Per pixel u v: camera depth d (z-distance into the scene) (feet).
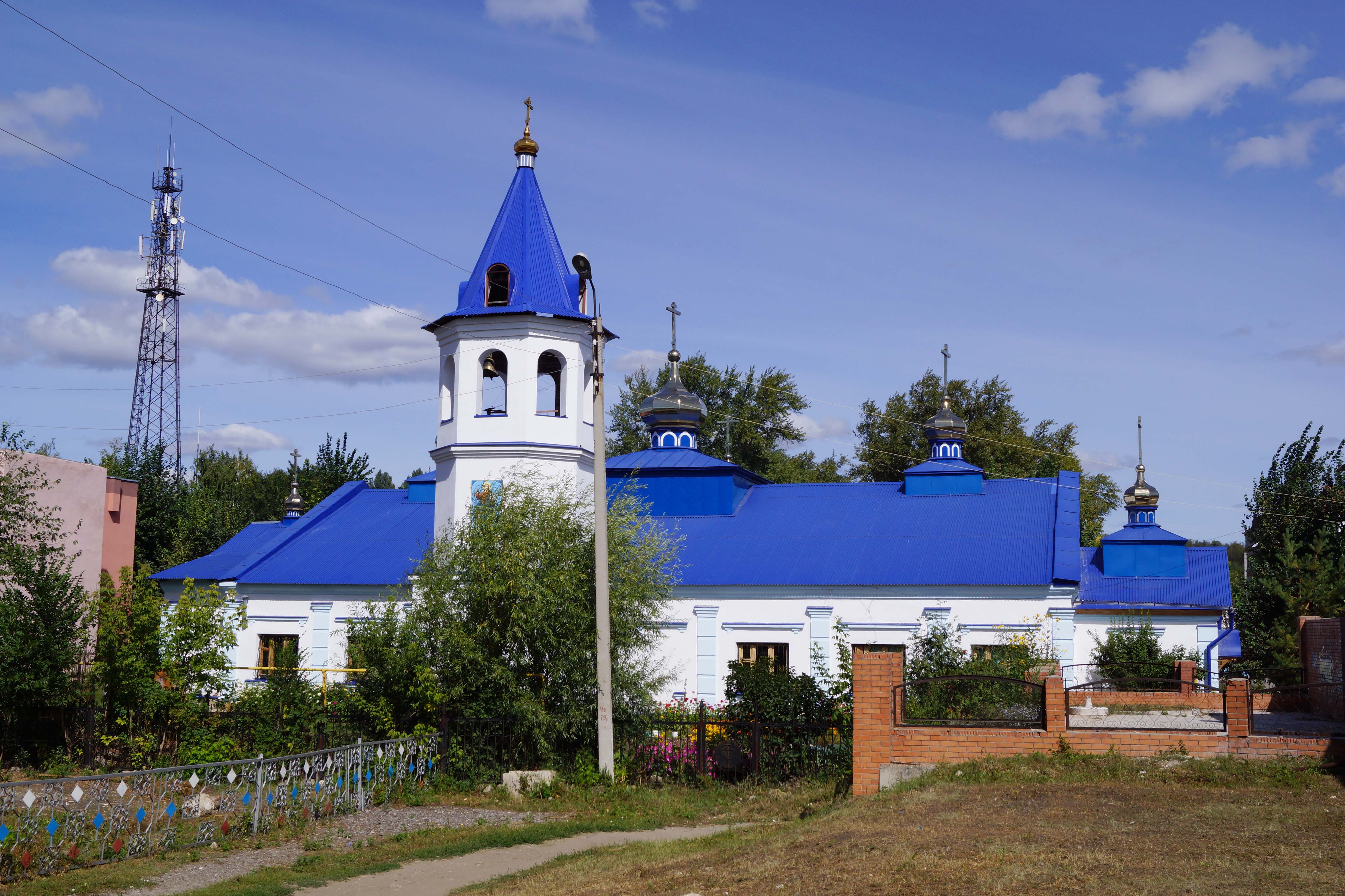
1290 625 121.80
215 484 234.17
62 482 97.66
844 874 36.50
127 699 71.92
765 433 212.43
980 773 50.98
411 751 66.23
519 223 97.25
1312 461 138.10
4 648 68.54
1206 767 48.55
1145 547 116.78
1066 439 206.18
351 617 79.36
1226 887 31.40
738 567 102.78
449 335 96.99
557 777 66.59
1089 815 42.24
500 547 69.51
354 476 207.41
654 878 40.93
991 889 32.94
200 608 73.97
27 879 43.57
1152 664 82.69
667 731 70.49
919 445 203.51
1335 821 39.58
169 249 174.81
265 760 55.77
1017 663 77.97
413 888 44.47
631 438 217.36
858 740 53.78
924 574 97.30
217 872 46.83
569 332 95.61
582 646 69.41
